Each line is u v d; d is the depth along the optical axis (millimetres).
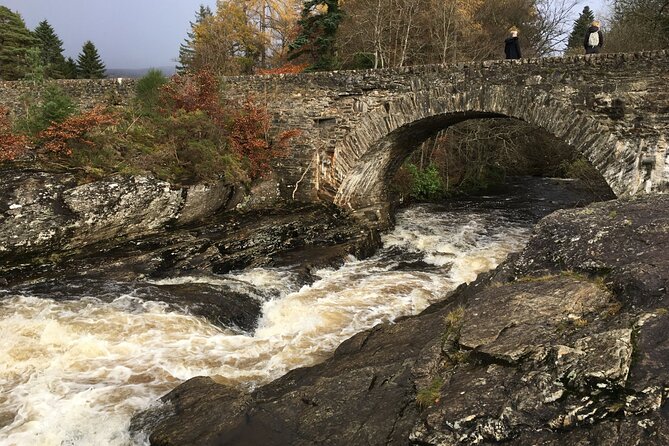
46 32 47969
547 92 11258
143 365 7102
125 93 16828
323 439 4645
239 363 7391
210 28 32500
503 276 6594
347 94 14383
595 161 10906
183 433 5070
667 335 4246
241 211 14156
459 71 12422
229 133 14633
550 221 7301
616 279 5469
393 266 12906
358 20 22734
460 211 19484
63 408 5992
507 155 23438
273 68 28375
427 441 3977
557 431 3740
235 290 9797
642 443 3369
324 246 13141
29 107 13297
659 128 10125
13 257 9625
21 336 7500
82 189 10492
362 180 16078
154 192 11523
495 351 4699
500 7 25391
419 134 15672
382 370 5434
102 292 9055
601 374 3910
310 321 9047
